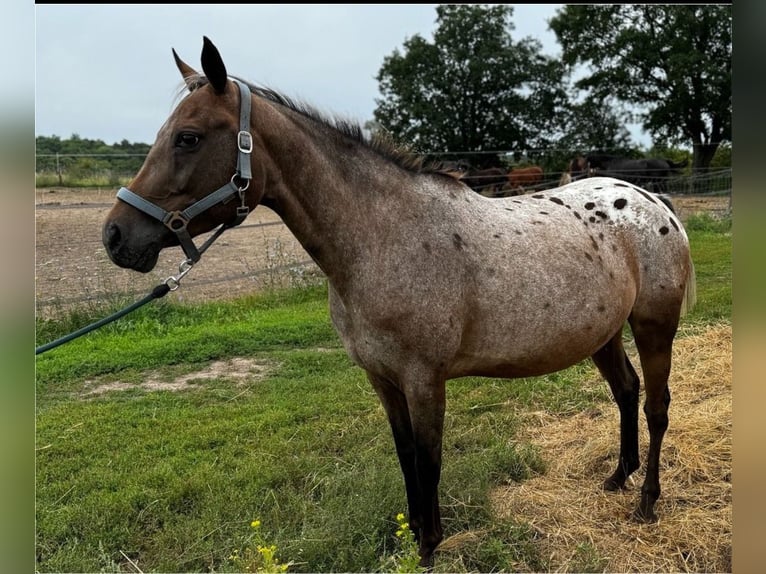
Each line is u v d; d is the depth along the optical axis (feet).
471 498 9.57
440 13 94.79
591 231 9.00
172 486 10.55
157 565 8.55
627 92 93.91
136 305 7.70
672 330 9.59
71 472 11.39
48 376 16.90
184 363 18.20
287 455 11.76
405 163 8.21
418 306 7.44
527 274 8.04
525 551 8.57
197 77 7.36
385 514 9.26
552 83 96.48
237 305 24.04
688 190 55.21
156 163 6.92
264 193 7.46
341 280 7.73
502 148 96.58
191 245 7.18
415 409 7.69
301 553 8.39
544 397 14.12
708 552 8.55
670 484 10.31
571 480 10.69
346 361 17.78
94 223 38.17
